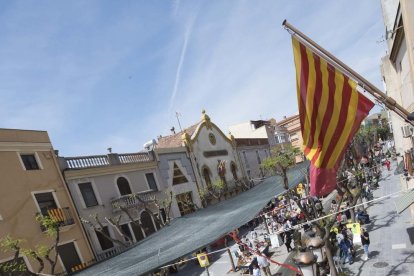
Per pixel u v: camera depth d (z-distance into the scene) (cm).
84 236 1962
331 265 1378
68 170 2030
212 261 2227
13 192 1723
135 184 2448
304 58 628
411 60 977
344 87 623
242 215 1019
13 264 1377
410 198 1226
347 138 627
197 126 3444
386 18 1688
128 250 998
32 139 1906
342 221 2088
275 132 5097
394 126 2703
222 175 3497
